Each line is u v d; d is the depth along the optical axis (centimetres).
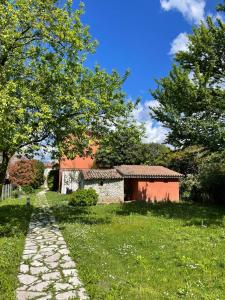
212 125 2233
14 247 1337
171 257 1198
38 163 6656
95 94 1959
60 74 1820
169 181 3941
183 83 2294
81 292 873
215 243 1417
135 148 5306
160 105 2498
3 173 1838
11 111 1522
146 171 3925
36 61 1827
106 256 1212
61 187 5388
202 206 3006
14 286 916
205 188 3394
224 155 2464
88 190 3281
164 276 993
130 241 1466
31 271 1054
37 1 1719
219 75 2517
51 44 1855
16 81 1700
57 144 1944
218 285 916
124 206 3055
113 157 5206
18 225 1845
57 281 958
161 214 2458
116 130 2100
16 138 1477
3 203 3309
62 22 1820
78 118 1906
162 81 2505
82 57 1934
